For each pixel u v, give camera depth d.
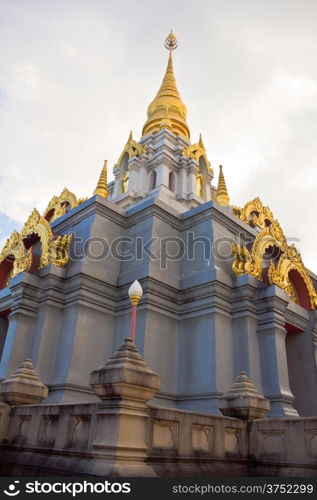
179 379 20.09
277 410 18.34
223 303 20.69
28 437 10.99
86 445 8.95
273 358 19.64
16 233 27.02
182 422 9.61
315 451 9.98
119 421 8.08
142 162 35.06
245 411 11.62
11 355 19.27
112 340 20.98
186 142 38.19
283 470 10.26
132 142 37.22
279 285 22.20
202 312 20.66
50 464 9.37
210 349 19.38
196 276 21.81
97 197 24.05
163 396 19.19
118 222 24.92
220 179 34.12
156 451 8.74
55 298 20.80
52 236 23.22
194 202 33.00
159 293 21.03
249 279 21.03
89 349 19.67
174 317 21.42
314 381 22.75
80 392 18.42
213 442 10.25
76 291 20.59
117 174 37.59
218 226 24.05
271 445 10.88
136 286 11.40
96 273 21.45
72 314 20.14
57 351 19.86
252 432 11.34
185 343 20.73
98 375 8.67
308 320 24.56
